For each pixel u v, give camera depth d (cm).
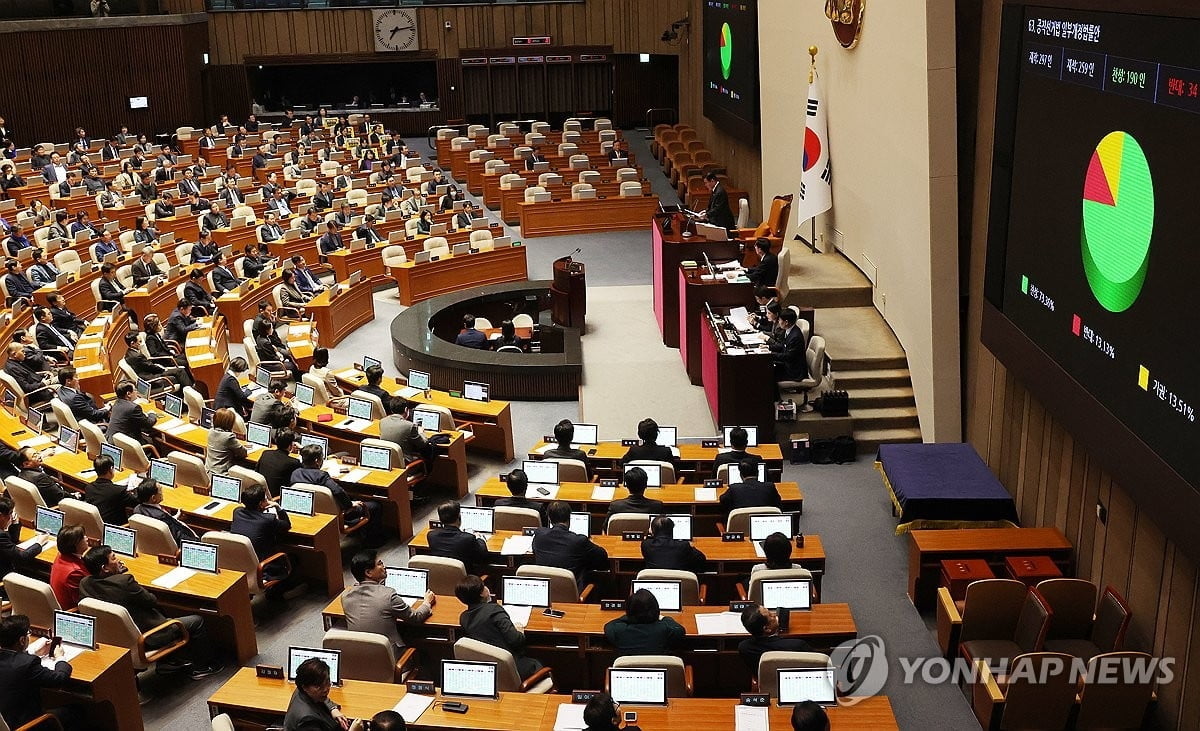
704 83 2986
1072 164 895
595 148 3356
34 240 2427
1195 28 696
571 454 1231
